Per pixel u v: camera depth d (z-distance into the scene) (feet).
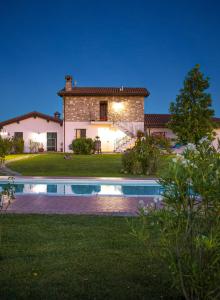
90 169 54.70
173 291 11.18
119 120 99.40
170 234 9.23
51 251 15.01
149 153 49.32
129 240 16.53
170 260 9.41
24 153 97.76
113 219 20.83
